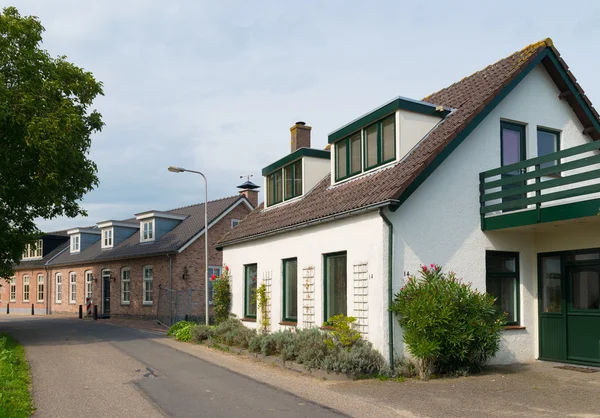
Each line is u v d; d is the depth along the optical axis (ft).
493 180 40.04
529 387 30.22
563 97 44.70
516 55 45.19
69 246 128.26
